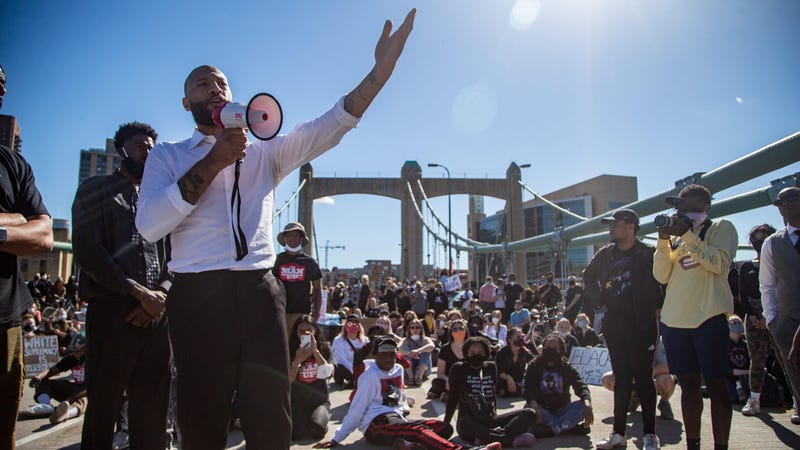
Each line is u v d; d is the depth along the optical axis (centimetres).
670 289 381
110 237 280
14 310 213
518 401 692
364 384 511
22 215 218
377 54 170
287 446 159
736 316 646
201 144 173
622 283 425
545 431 496
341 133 174
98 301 266
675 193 1125
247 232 164
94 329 264
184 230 160
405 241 5747
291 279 521
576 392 525
